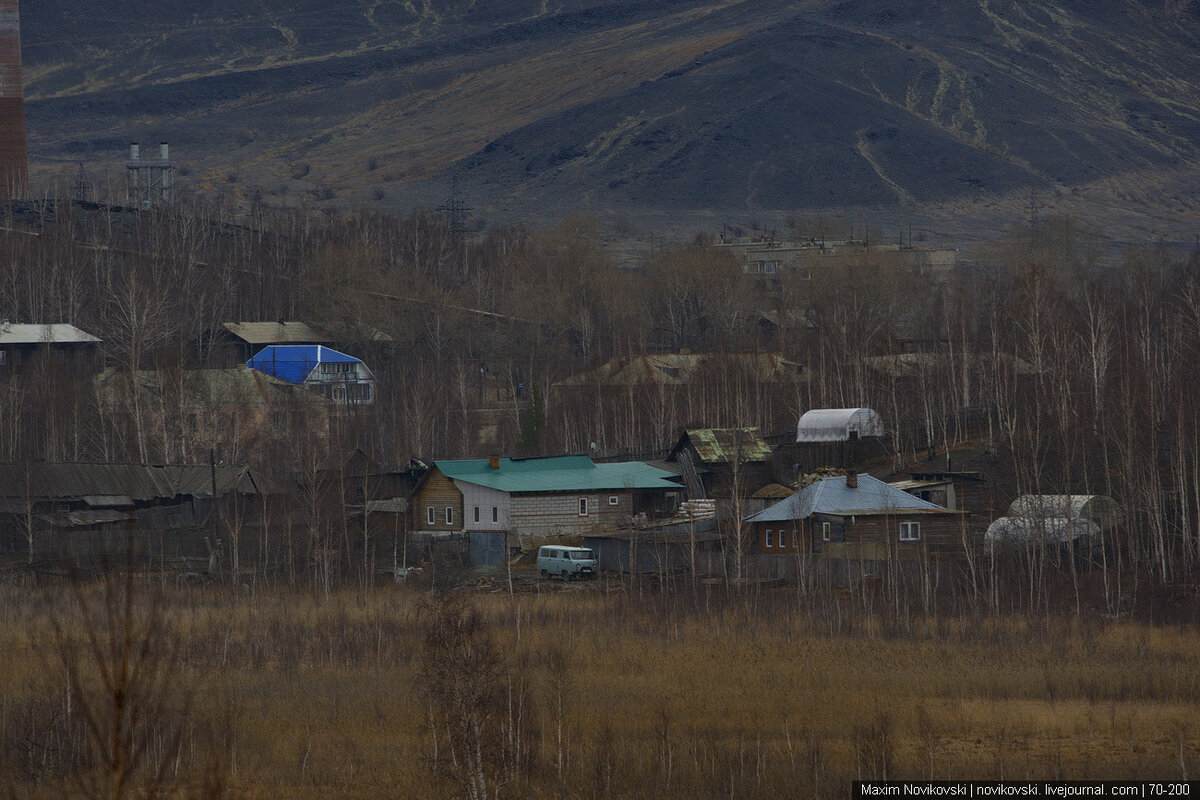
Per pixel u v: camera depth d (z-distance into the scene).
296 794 136.88
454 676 139.25
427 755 148.50
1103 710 169.75
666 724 149.50
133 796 129.12
